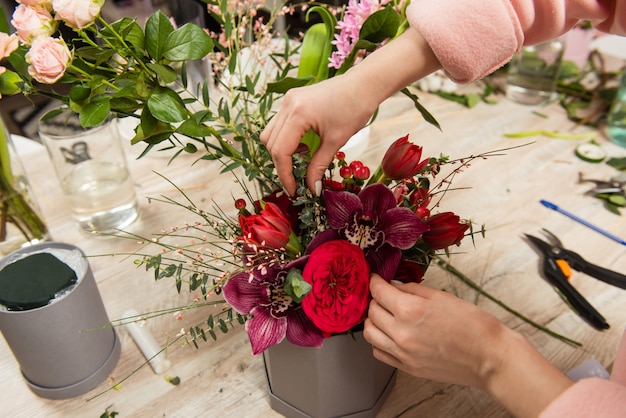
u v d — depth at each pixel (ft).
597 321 2.37
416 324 1.63
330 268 1.51
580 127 3.66
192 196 3.10
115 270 2.66
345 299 1.54
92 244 2.81
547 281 2.60
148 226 2.90
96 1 1.47
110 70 1.70
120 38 1.57
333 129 1.76
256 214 1.74
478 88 4.08
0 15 1.81
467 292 2.54
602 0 2.05
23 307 1.89
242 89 2.04
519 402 1.53
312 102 1.68
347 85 1.75
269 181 1.95
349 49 1.96
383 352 1.75
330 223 1.62
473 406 2.10
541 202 3.05
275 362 1.88
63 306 1.90
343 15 2.12
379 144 3.47
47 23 1.53
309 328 1.65
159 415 2.08
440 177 3.22
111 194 2.75
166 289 2.57
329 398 1.90
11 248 2.61
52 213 3.03
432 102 3.93
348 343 1.73
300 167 1.75
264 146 1.97
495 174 3.25
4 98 5.30
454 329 1.62
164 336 2.35
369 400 1.98
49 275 1.97
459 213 2.98
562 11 1.98
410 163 1.63
